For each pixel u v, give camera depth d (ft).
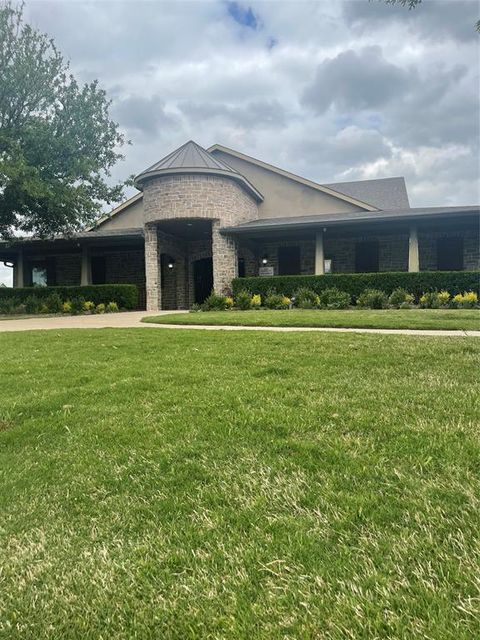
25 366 19.02
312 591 5.14
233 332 27.07
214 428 10.57
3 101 56.65
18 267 70.74
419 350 18.94
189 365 17.88
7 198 54.70
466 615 4.64
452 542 5.81
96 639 4.75
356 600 4.92
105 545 6.39
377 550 5.77
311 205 64.59
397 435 9.56
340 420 10.64
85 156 60.80
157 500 7.54
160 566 5.83
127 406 12.78
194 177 54.13
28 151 55.77
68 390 14.67
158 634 4.75
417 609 4.76
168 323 36.42
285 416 11.03
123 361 19.39
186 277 69.15
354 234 59.52
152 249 57.36
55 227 60.75
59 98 61.11
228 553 5.96
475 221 49.73
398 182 72.49
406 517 6.47
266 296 52.90
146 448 9.75
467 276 46.42
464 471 7.77
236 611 4.93
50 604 5.30
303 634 4.55
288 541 6.11
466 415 10.66
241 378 15.34
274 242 64.90
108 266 72.95
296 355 18.94
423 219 48.88
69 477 8.64
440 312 35.81
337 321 31.89
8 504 7.78
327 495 7.22
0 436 10.99
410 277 48.16
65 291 62.54
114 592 5.42
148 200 56.34
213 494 7.55
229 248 55.93
